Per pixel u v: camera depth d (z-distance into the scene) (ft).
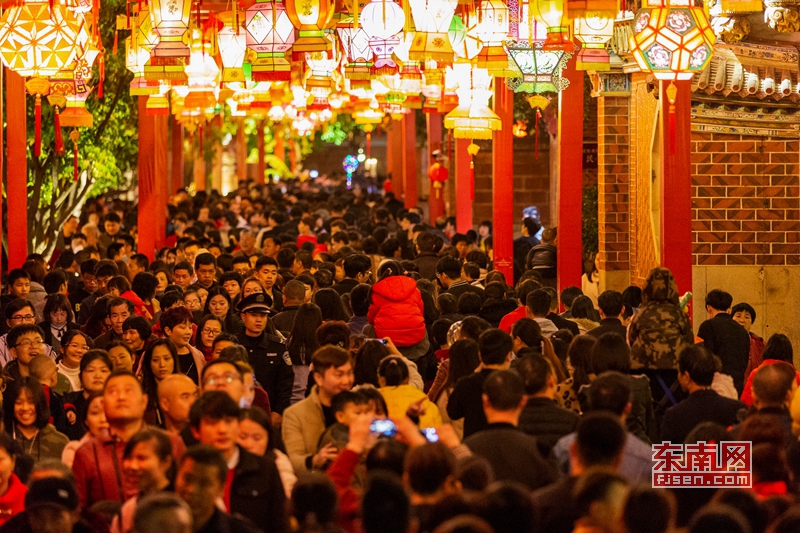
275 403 76.69
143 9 106.52
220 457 40.32
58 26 91.25
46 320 87.15
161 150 203.62
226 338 72.74
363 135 579.07
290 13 92.17
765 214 115.96
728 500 38.55
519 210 250.78
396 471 43.50
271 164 570.46
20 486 49.29
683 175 92.12
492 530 34.88
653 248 124.36
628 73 133.08
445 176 232.94
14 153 119.65
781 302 116.37
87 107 167.63
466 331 70.79
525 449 47.83
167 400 54.65
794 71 110.93
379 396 54.29
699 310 116.47
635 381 59.67
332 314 85.20
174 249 146.20
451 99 128.47
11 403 60.64
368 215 254.47
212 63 114.93
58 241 185.78
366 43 101.86
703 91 111.86
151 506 35.81
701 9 80.79
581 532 36.96
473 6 97.45
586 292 156.97
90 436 51.88
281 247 138.31
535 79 92.84
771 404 54.65
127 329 76.48
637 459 49.39
